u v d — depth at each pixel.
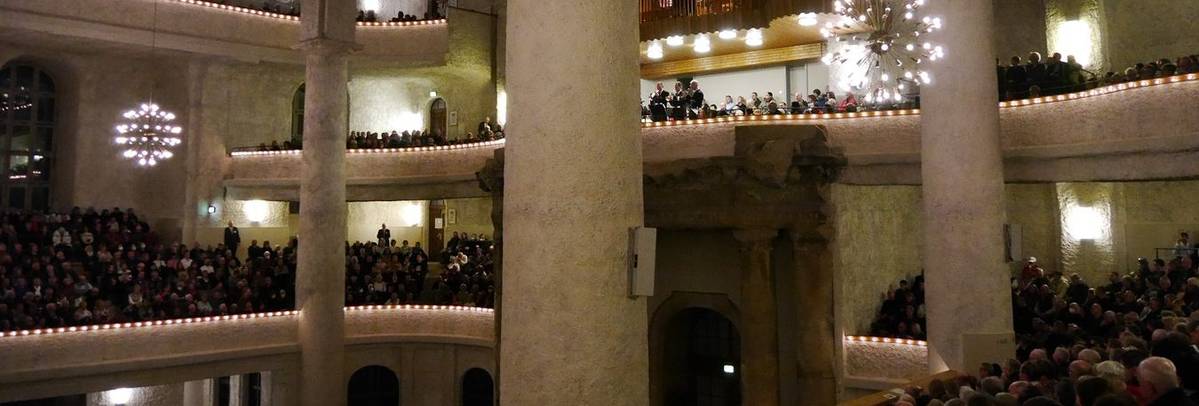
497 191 15.08
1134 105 11.87
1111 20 16.80
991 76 10.13
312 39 18.58
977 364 9.59
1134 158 11.95
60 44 20.59
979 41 10.12
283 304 19.58
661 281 14.84
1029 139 13.45
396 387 22.11
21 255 17.38
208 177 23.00
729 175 13.06
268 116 24.73
